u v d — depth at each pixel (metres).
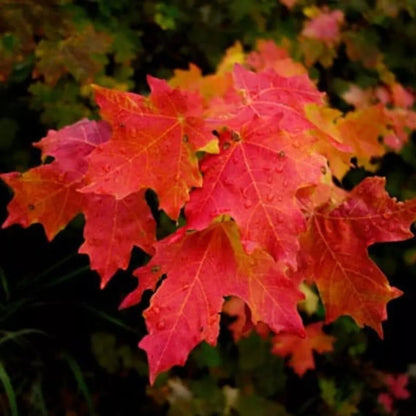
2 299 1.01
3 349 1.02
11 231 1.01
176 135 0.57
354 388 1.15
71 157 0.64
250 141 0.57
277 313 0.58
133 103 0.58
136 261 0.98
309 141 0.58
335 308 0.62
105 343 1.02
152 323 0.57
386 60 1.01
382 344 1.21
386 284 0.60
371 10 0.96
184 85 0.76
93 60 0.81
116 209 0.63
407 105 0.93
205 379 1.03
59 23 0.79
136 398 1.07
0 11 0.77
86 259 1.02
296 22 0.96
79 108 0.86
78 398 1.05
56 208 0.63
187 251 0.59
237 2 0.92
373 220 0.61
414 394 1.21
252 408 1.02
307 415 1.14
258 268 0.59
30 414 1.00
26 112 0.94
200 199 0.57
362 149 0.73
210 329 0.58
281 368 1.04
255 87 0.63
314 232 0.61
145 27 0.95
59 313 1.05
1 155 0.95
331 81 0.98
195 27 0.94
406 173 1.04
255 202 0.56
